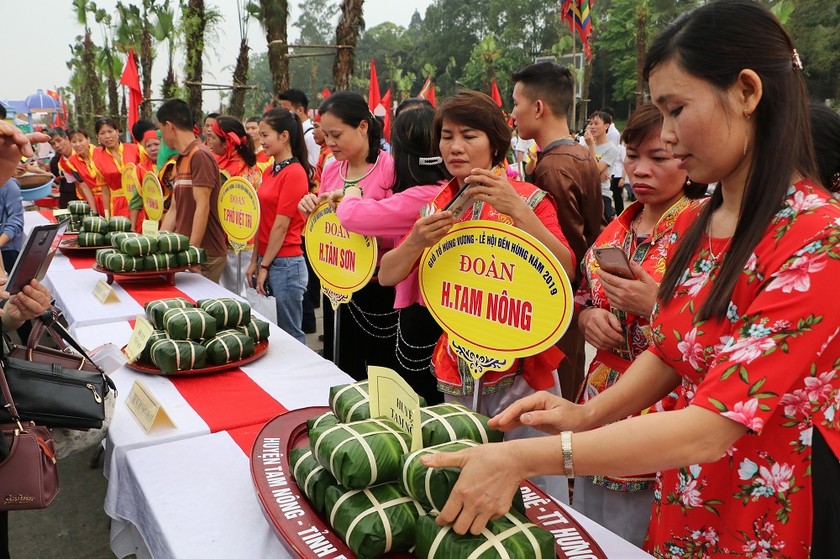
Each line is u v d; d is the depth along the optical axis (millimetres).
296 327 3582
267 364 1979
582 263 1813
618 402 1109
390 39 78062
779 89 826
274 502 1122
